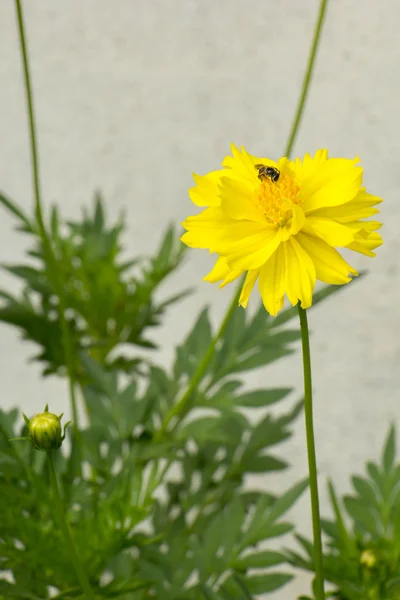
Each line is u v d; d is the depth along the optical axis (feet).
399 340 3.19
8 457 2.01
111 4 3.14
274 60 3.06
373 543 1.95
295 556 1.93
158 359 3.46
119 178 3.32
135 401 2.17
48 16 3.20
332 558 1.92
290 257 1.61
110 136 3.29
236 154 1.71
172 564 2.08
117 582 1.95
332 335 3.27
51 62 3.25
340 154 3.07
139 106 3.23
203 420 2.14
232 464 2.21
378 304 3.17
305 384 1.59
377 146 3.02
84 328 2.41
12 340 3.56
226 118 3.16
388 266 3.11
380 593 1.87
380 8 2.90
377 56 2.94
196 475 2.33
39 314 2.33
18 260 3.47
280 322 2.15
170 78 3.18
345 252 3.15
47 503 1.97
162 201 3.31
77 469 2.02
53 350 2.31
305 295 1.58
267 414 2.21
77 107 3.28
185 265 3.35
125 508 1.92
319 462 3.37
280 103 3.09
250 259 1.59
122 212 2.87
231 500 2.19
